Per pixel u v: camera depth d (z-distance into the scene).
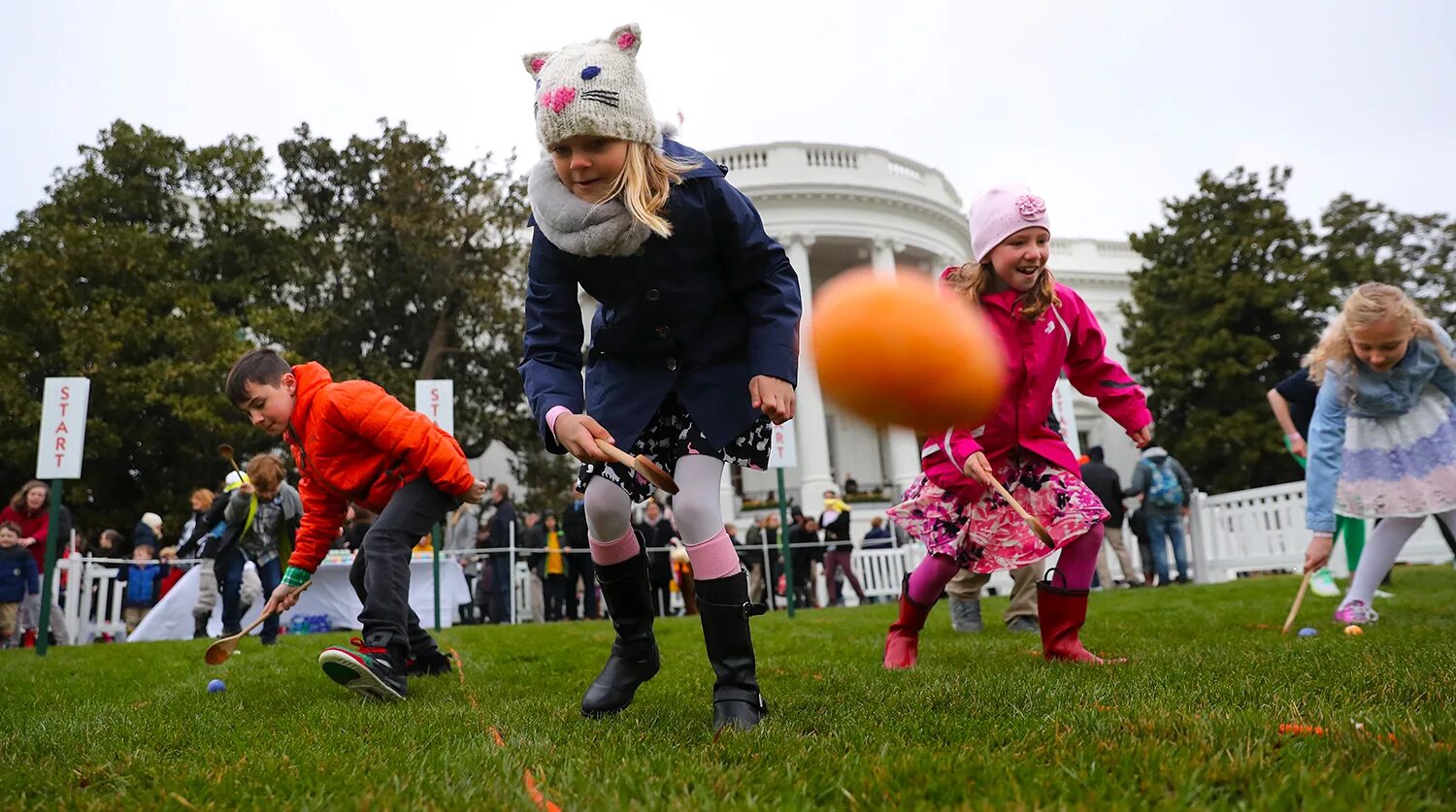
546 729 2.41
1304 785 1.42
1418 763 1.56
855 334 2.02
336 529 3.84
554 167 2.47
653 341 2.55
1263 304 28.62
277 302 25.44
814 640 5.54
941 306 2.07
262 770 1.94
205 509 10.47
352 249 26.27
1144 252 31.09
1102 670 3.30
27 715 3.29
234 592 7.98
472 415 25.98
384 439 3.62
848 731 2.17
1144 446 3.77
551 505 26.34
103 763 2.15
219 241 24.75
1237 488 28.45
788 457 9.33
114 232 22.34
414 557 11.26
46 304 20.83
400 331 26.72
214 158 25.02
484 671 4.47
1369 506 4.68
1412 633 4.14
